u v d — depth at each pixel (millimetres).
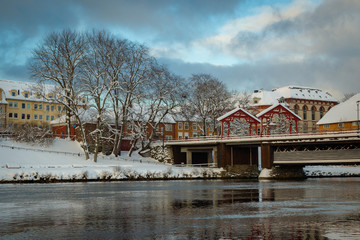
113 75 92312
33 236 26719
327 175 104500
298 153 85188
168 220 32438
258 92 159875
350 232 27703
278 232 27734
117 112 98312
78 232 27875
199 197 49125
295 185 70000
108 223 31125
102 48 90062
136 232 27828
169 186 66562
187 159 107750
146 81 96375
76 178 75562
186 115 112000
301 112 157125
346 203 43094
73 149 99188
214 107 115188
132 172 81750
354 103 119750
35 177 72000
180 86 102562
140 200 45844
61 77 91812
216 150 99375
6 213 36125
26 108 140500
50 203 43031
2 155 81250
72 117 107625
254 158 102125
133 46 94875
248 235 26844
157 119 136375
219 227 29484
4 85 139375
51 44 89875
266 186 67625
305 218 33312
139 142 114188
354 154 76750
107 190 58281
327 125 121375
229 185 69500
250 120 98438
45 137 96688
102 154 101312
